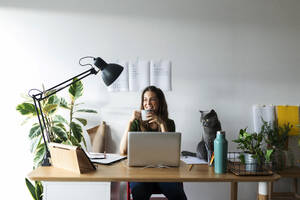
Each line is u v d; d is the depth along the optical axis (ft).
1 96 9.50
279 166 8.75
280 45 10.03
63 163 5.65
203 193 9.87
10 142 9.54
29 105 8.40
